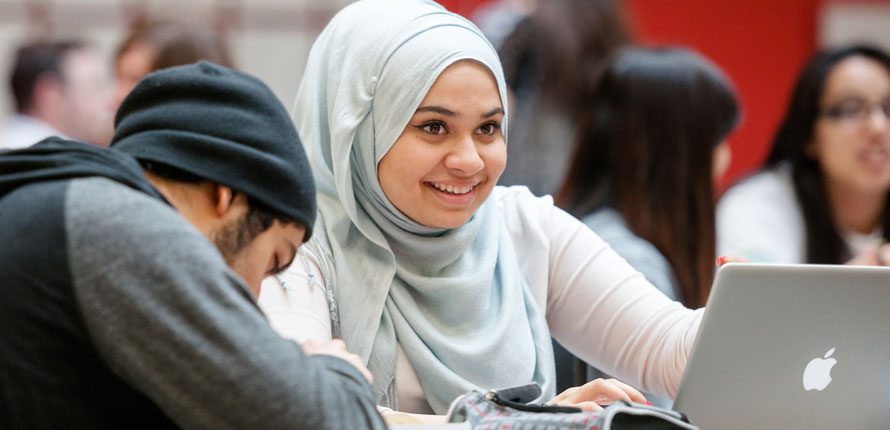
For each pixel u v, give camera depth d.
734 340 2.69
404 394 3.22
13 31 8.85
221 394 2.01
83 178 2.10
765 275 2.61
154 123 2.22
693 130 4.32
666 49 4.51
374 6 3.30
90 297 2.00
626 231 4.27
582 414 2.30
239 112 2.23
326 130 3.35
